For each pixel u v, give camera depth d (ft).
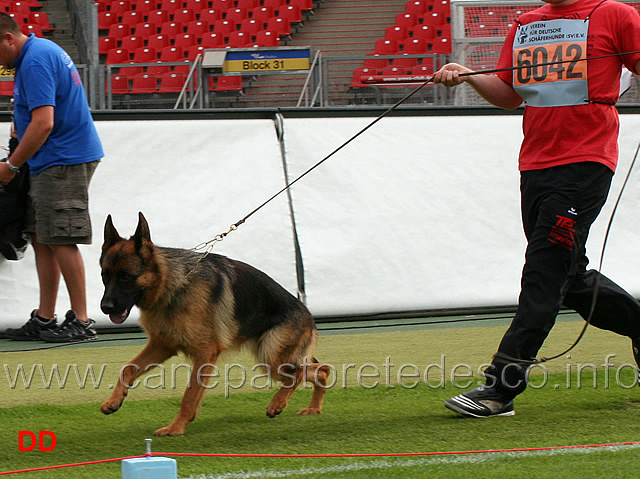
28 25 86.43
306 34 88.53
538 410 21.27
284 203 37.29
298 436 19.02
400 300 37.68
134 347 31.68
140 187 36.27
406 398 23.11
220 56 57.57
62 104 30.42
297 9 88.94
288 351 22.24
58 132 30.58
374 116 39.17
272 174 37.42
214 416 21.42
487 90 22.74
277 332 22.33
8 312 34.37
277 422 20.65
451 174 39.09
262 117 38.24
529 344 20.72
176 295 20.49
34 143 29.50
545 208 20.97
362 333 34.40
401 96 58.29
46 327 33.17
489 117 40.24
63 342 32.60
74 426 20.08
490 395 20.67
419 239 38.24
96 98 55.42
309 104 59.67
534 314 20.68
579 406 21.62
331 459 16.65
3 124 35.70
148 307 20.70
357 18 89.56
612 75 20.83
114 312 20.13
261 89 60.18
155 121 37.01
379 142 38.81
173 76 58.95
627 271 39.29
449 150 39.34
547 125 21.13
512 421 20.11
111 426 20.13
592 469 15.43
